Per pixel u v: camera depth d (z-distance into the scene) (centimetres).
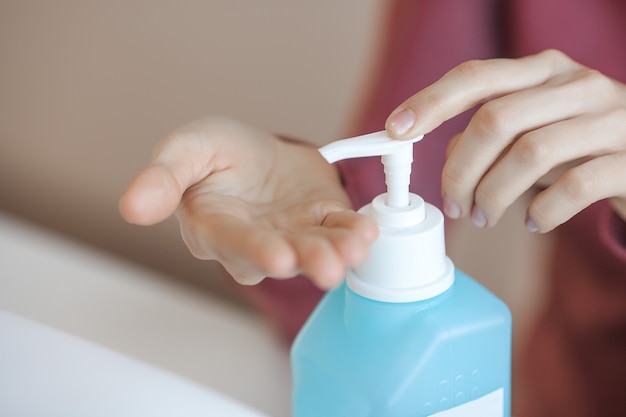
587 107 53
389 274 50
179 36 85
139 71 88
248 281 49
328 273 41
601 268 73
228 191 51
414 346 49
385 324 50
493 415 52
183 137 50
